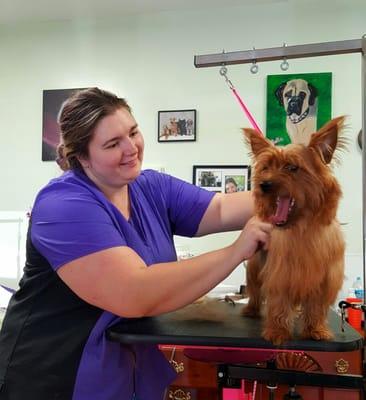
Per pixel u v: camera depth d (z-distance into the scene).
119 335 0.92
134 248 1.05
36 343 1.00
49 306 1.01
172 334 0.91
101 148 1.01
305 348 0.85
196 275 0.89
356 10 2.41
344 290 2.25
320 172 0.91
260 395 1.75
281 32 2.49
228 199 1.29
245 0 2.47
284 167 0.92
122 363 1.01
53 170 2.76
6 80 2.82
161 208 1.27
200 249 2.57
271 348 0.86
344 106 2.39
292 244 0.90
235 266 0.90
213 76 2.57
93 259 0.90
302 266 0.88
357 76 2.38
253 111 2.51
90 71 2.74
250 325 0.99
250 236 0.90
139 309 0.90
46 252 0.93
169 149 2.61
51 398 0.97
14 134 2.81
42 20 2.78
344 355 1.80
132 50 2.68
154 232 1.18
